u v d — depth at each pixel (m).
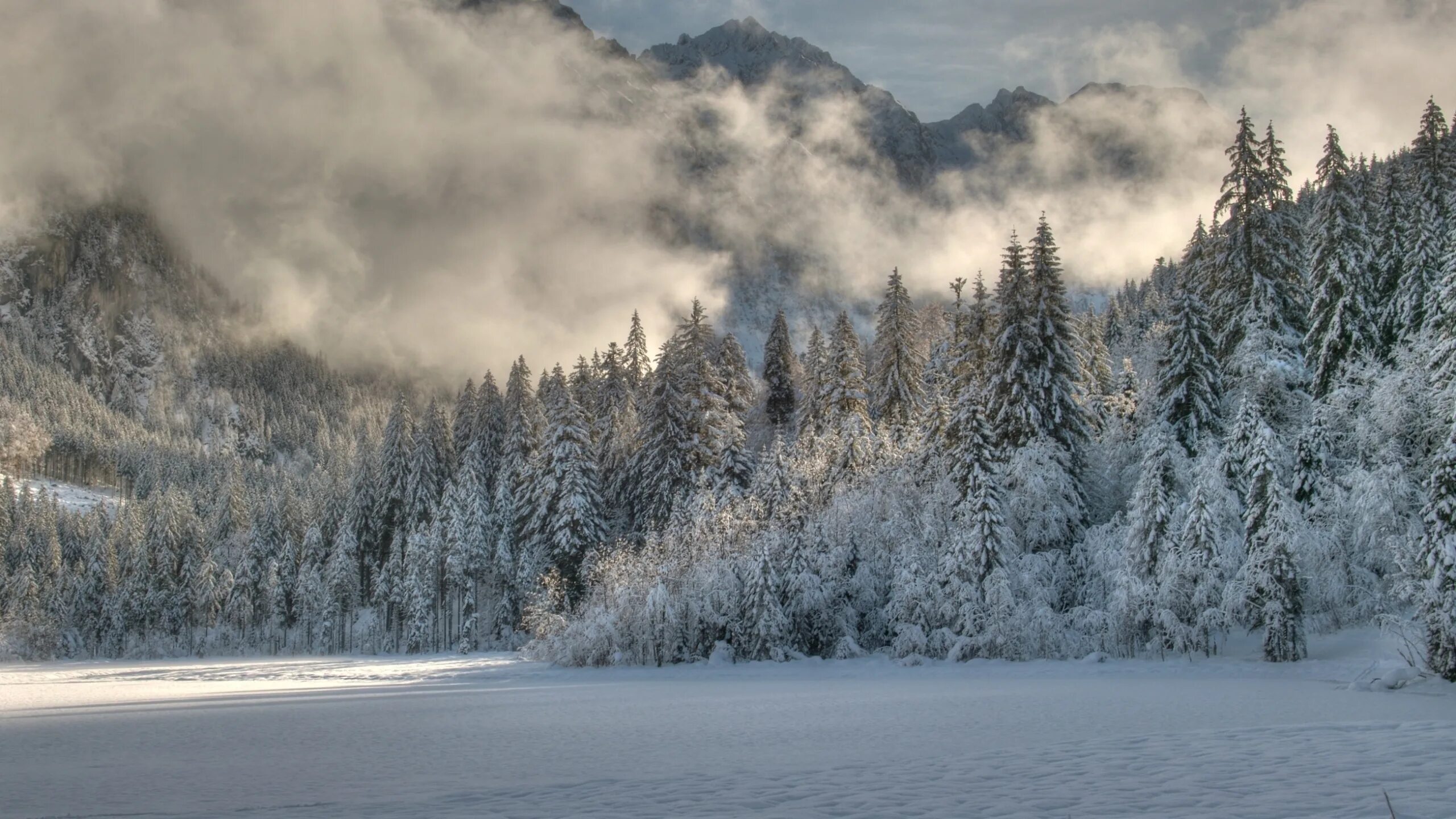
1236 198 39.75
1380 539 27.41
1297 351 37.66
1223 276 40.00
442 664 48.38
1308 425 32.03
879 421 55.06
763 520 43.75
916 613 35.41
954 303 59.53
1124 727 14.24
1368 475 27.62
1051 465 36.59
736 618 39.19
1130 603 30.70
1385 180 41.53
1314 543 28.30
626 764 12.53
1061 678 26.94
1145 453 34.00
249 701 29.50
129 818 9.48
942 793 8.80
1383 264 39.59
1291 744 11.03
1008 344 39.34
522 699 26.64
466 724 19.48
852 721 17.14
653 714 20.36
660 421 58.47
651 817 8.28
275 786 11.67
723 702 22.72
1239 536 30.78
